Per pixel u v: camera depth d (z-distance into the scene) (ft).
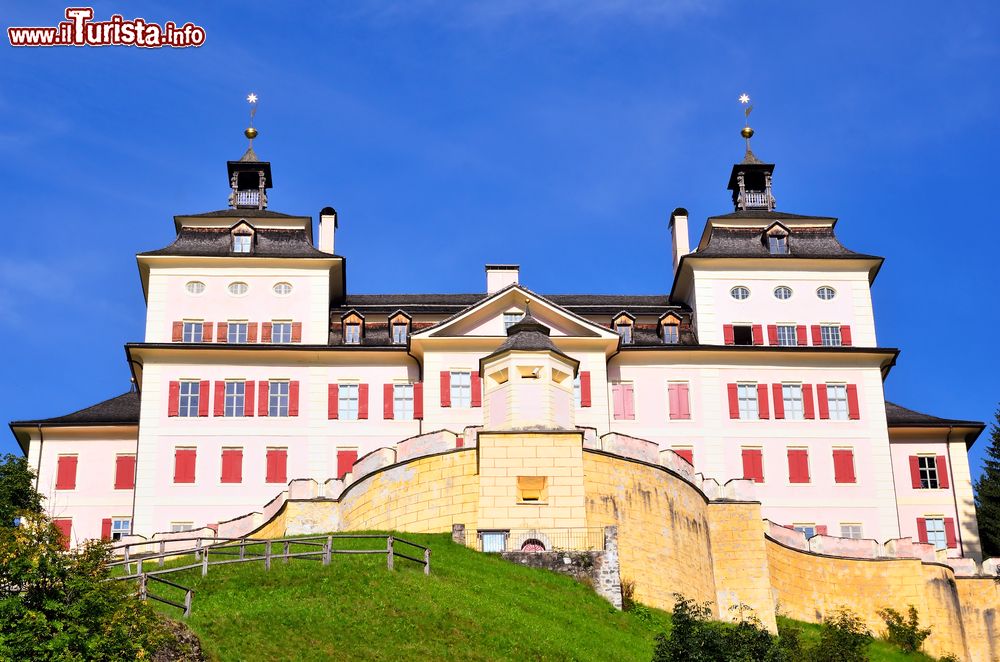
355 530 215.51
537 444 206.59
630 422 268.82
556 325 269.03
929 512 279.49
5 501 200.54
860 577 227.40
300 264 278.05
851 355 275.39
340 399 268.00
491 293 289.94
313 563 173.58
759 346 274.16
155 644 126.93
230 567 170.60
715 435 269.03
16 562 120.98
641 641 177.99
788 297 282.36
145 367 266.77
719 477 266.77
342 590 165.27
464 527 202.18
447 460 209.87
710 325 279.49
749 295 282.15
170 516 258.37
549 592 185.16
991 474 300.40
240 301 275.59
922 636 222.28
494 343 265.54
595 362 268.21
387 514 212.43
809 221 291.38
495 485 204.54
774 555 222.07
